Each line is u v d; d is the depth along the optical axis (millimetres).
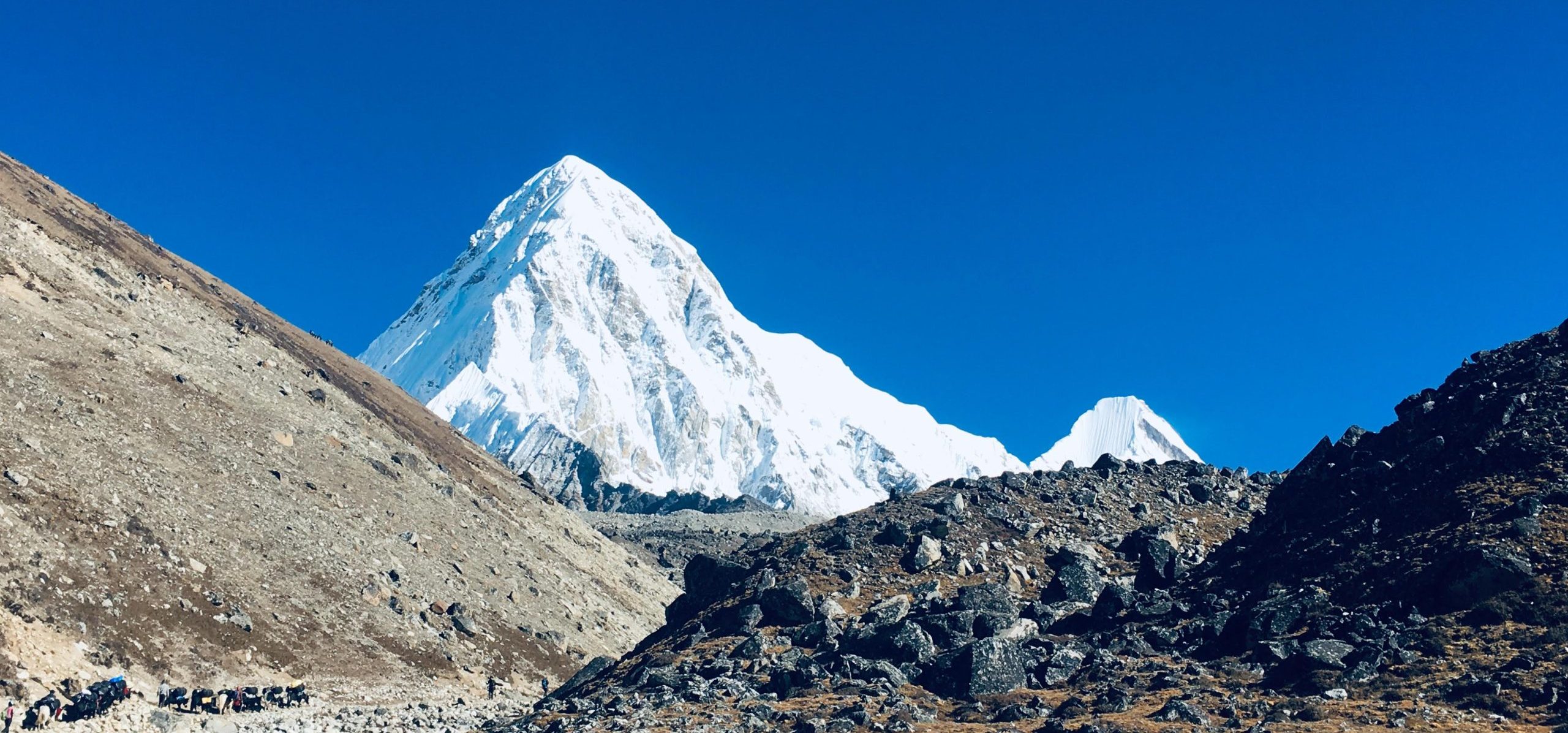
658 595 159500
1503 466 64750
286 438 109250
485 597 109000
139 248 139250
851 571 80125
